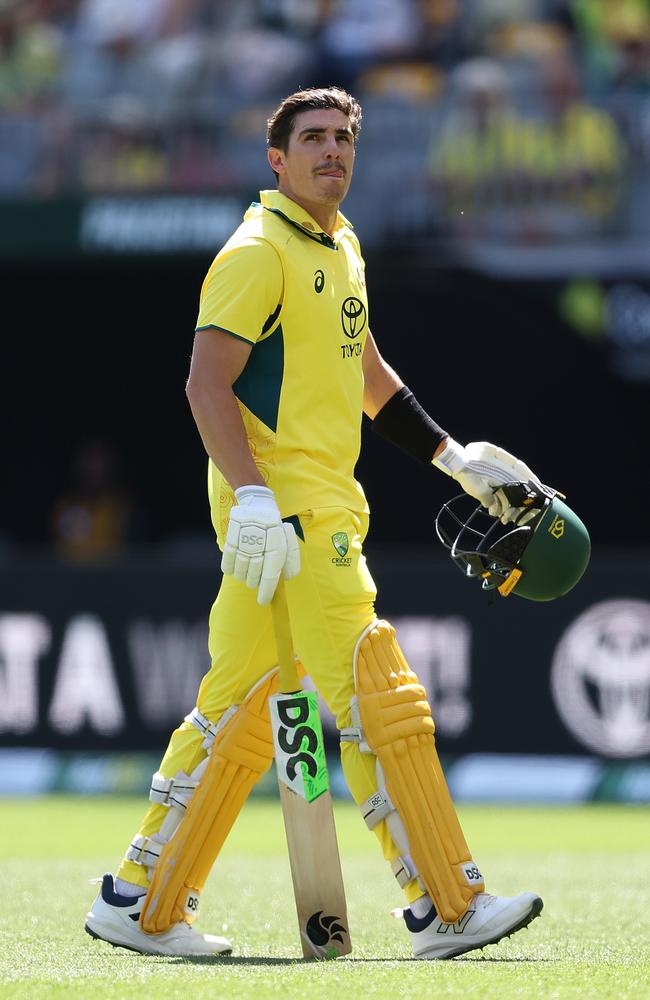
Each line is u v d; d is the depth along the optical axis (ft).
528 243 132.67
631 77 138.31
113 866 65.62
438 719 102.78
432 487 167.84
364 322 41.86
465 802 100.99
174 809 41.78
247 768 41.34
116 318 167.22
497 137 132.26
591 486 164.14
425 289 151.02
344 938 39.65
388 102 133.80
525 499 41.81
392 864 39.81
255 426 40.37
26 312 167.32
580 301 135.85
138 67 147.74
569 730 101.04
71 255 137.69
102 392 171.73
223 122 137.59
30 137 138.51
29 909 50.72
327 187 40.52
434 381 160.86
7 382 171.63
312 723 39.58
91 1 151.02
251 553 37.96
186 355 169.37
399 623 103.60
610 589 100.68
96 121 138.00
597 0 140.77
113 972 35.88
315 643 39.83
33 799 104.32
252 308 39.34
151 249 136.56
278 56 144.97
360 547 40.60
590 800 99.50
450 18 143.64
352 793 40.14
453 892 38.75
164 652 105.60
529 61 134.51
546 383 159.84
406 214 133.28
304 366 40.32
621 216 131.54
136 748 105.50
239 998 31.35
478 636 102.47
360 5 145.59
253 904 52.80
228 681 41.42
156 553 143.43
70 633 106.93
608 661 100.58
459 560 42.98
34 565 107.34
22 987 33.01
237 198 135.44
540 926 46.52
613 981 33.78
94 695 106.32
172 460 173.17
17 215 137.80
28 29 151.33
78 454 173.06
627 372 138.00
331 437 40.68
